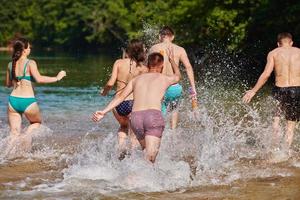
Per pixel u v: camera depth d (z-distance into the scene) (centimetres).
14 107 1079
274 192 819
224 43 4053
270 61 1100
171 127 1197
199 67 4166
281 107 1093
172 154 1070
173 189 833
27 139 1086
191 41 4275
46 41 11994
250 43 3762
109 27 8475
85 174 909
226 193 813
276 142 1095
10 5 12694
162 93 889
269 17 3553
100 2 8825
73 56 7388
